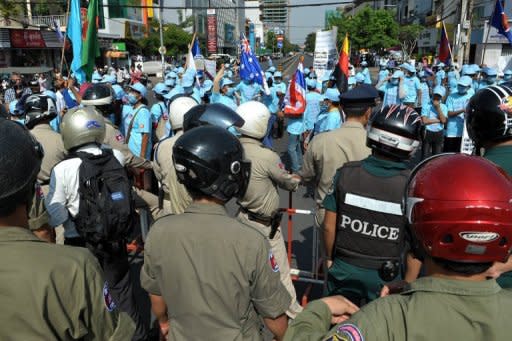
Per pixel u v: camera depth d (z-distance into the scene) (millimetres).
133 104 7195
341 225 2520
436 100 7930
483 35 32469
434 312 1103
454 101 8133
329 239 2656
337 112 7191
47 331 1307
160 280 1893
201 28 71312
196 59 13742
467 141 7520
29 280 1302
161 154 3480
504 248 1072
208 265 1790
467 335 1077
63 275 1358
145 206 4184
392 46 49344
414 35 48781
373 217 2402
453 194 1088
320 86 11758
